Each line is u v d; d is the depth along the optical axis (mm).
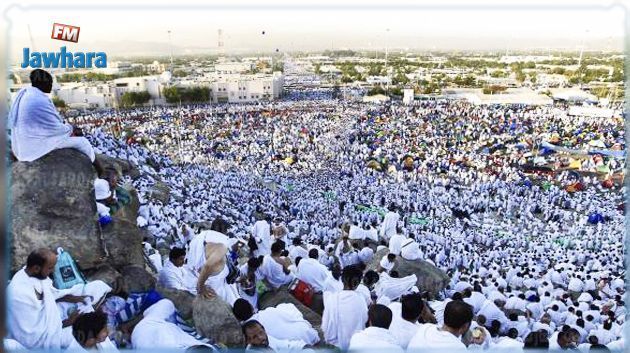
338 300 6406
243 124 62906
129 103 78250
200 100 88812
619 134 51312
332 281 9023
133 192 12695
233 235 14875
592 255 21859
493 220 31234
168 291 7434
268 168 42781
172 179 30391
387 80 124625
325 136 55781
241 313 6164
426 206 32281
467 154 47000
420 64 174875
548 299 13203
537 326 9992
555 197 34938
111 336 5996
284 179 39594
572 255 22281
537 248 24141
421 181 39938
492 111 69938
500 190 37156
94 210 7711
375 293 9375
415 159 45750
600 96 79312
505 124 60219
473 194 36469
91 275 7180
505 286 15492
